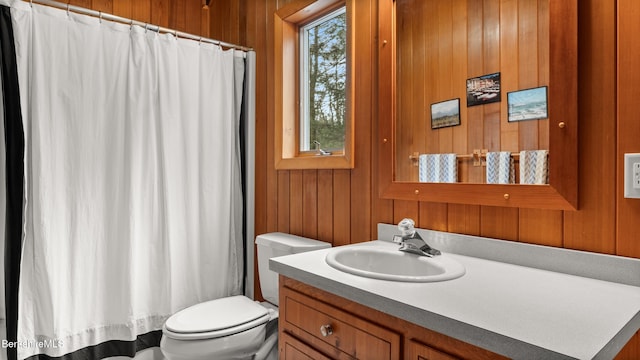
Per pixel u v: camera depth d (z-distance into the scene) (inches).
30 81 64.9
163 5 107.0
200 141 83.9
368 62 66.8
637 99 38.2
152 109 76.7
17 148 63.3
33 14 65.3
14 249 62.9
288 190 84.9
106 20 75.2
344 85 75.5
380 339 36.9
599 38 40.8
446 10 55.1
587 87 41.6
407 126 60.4
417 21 58.9
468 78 52.3
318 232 77.0
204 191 84.0
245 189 92.7
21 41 63.8
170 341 60.6
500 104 48.9
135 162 73.6
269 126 89.7
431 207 57.6
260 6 92.7
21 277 63.7
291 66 86.1
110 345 72.1
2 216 62.8
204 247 83.9
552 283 39.2
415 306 32.4
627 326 28.8
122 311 72.4
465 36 52.8
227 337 61.5
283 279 50.9
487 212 51.0
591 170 41.4
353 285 38.5
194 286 81.7
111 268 72.3
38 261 64.6
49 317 65.1
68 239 68.1
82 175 69.4
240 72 91.9
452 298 34.4
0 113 62.5
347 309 40.9
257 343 65.4
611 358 25.8
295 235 82.4
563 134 42.9
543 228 45.6
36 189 64.7
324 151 77.5
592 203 41.4
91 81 70.8
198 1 114.0
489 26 50.1
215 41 87.0
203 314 66.9
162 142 77.7
